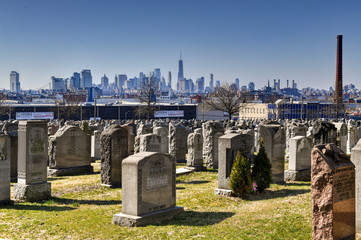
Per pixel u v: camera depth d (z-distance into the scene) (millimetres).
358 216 11844
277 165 20125
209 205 15648
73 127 24172
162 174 13703
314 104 112875
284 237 11266
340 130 30859
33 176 16875
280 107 110375
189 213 14320
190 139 25359
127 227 12711
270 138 19875
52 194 18000
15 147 21594
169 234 11859
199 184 20750
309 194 16469
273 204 14945
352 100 187000
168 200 13969
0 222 13391
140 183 12930
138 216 12875
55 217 13984
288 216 13016
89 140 25000
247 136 17703
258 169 17750
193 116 114500
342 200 10273
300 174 21547
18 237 11906
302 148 22000
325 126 25922
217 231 11992
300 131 28906
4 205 15672
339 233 10195
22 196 16609
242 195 16844
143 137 22016
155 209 13461
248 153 17734
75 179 21922
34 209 15289
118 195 17922
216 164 26234
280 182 20234
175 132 28547
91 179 21766
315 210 10297
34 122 16859
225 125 50906
